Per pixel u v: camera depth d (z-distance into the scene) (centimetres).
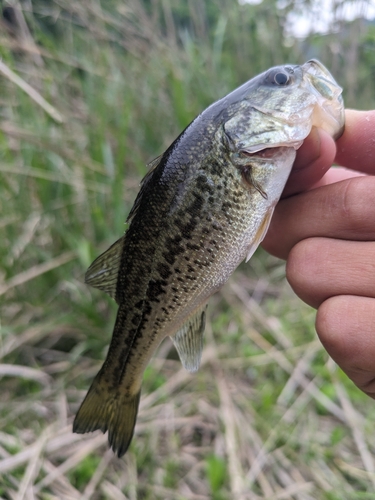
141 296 16
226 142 14
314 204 13
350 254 12
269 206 14
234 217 15
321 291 12
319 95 14
